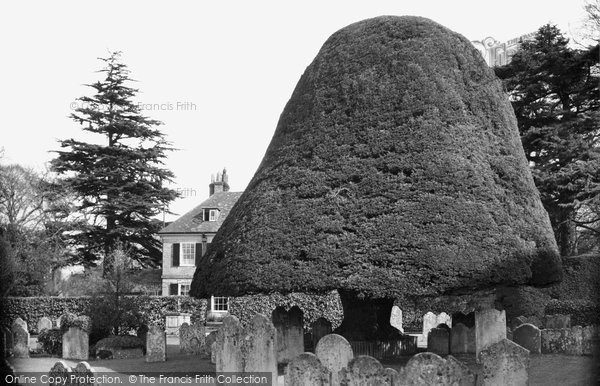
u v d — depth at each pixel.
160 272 61.72
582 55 37.31
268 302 40.22
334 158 18.28
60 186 53.03
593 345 19.62
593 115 36.88
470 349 23.41
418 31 20.00
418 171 17.41
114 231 53.56
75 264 53.59
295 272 16.73
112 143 56.16
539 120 38.66
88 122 55.66
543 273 18.47
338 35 21.20
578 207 36.16
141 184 55.62
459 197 17.12
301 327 20.45
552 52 38.03
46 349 26.84
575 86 38.94
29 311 42.25
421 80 18.89
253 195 19.06
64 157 54.44
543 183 35.78
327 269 16.52
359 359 13.30
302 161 18.73
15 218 49.91
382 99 18.83
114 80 56.47
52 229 52.53
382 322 21.09
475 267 16.22
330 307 38.81
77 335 24.70
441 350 23.39
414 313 40.16
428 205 16.88
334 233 17.02
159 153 56.34
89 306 28.88
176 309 44.97
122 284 28.94
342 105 19.16
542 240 18.62
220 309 49.78
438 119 18.27
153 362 23.00
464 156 17.91
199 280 18.84
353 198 17.44
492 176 18.19
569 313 31.45
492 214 17.28
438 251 16.25
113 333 27.77
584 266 31.84
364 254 16.52
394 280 16.08
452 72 19.38
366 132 18.41
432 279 16.05
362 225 16.94
